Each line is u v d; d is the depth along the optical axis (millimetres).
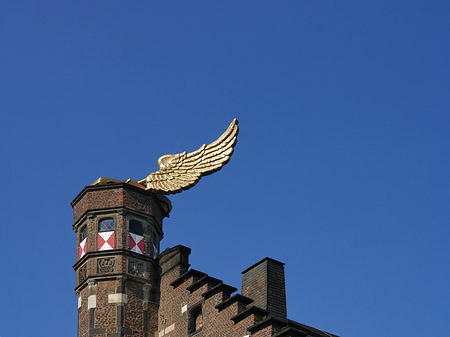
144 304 48500
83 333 47781
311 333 49688
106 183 50375
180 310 47406
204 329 45844
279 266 49312
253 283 48938
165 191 50562
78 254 49875
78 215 50469
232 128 51000
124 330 47500
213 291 46188
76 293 49219
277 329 43219
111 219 49844
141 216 50156
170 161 51375
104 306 47969
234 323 44625
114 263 48750
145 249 49625
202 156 51062
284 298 48469
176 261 48875
